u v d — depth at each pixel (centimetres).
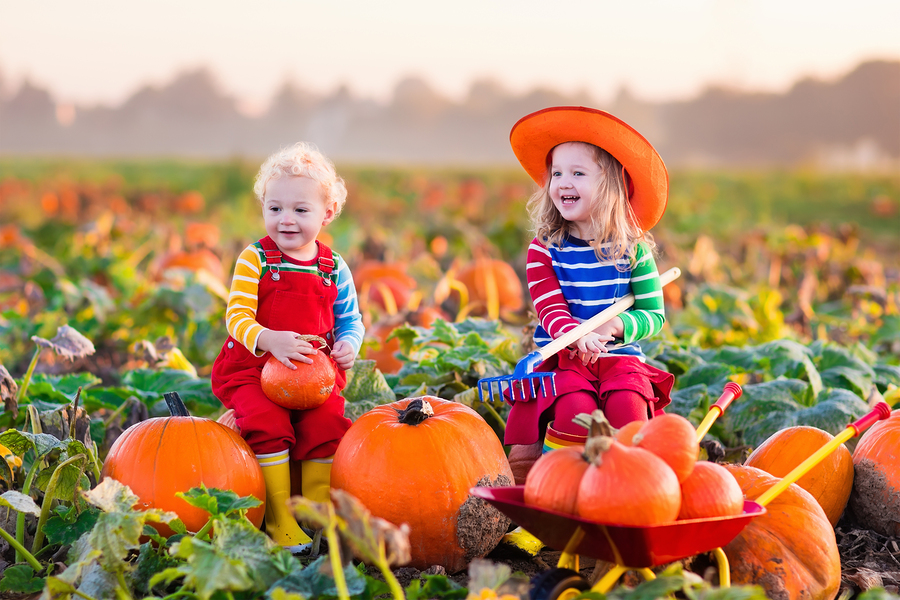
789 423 401
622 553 236
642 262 344
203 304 702
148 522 297
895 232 2241
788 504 288
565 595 232
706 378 449
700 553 262
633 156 329
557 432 321
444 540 298
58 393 407
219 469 303
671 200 2311
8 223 2136
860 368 483
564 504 238
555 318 332
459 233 1259
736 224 2089
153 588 271
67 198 2055
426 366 451
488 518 303
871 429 347
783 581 269
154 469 299
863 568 308
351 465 303
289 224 324
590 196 333
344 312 346
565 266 345
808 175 3806
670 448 243
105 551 252
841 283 925
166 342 490
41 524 304
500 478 312
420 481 296
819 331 696
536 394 334
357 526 222
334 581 244
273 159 330
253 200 2647
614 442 237
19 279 901
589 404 320
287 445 326
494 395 401
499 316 751
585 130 331
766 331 685
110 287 937
